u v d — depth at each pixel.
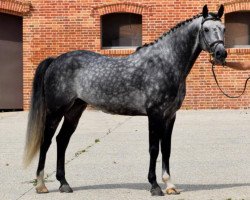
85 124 17.81
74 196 9.16
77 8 21.88
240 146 13.55
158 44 9.25
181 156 12.39
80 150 13.23
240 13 21.73
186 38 9.12
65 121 9.70
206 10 9.02
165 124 9.23
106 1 21.81
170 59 9.12
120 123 18.00
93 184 9.98
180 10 21.72
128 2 21.70
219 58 8.88
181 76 9.14
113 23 22.08
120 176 10.57
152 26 21.73
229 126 16.86
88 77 9.36
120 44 22.09
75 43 21.94
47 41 22.00
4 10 21.91
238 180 10.13
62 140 9.63
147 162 11.82
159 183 10.09
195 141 14.30
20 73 22.31
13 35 22.27
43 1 21.95
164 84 9.05
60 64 9.49
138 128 16.80
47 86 9.50
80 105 9.67
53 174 10.86
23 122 18.67
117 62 9.38
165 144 9.26
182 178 10.34
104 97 9.30
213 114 20.02
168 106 9.11
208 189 9.49
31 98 9.53
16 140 15.00
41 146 9.47
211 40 8.89
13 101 22.28
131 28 22.03
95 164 11.68
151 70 9.13
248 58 21.53
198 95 21.69
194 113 20.42
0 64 22.17
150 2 21.70
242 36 21.77
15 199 9.02
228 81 21.61
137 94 9.20
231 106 21.69
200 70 21.64
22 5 21.89
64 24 21.94
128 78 9.22
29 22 22.02
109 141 14.48
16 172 11.09
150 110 9.11
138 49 9.41
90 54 9.60
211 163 11.62
